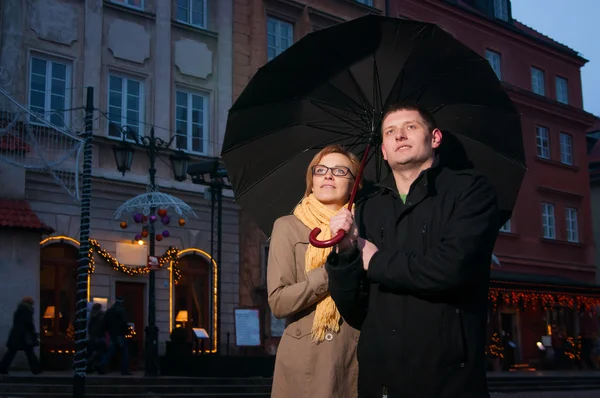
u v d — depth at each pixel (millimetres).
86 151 12469
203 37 22484
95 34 20016
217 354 16016
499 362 28609
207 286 21297
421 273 2432
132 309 19719
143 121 20828
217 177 18281
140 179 20219
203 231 21344
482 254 2473
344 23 3559
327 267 2656
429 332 2445
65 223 18500
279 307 3391
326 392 3338
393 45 3641
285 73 3779
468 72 3668
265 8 23875
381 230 2730
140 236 19031
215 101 22469
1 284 17062
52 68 19172
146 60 21078
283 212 3945
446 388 2418
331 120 3926
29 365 17172
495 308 28906
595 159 39500
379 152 3848
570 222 34219
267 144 3938
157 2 21516
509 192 3770
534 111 33312
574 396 19547
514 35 33438
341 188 3527
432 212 2607
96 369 17047
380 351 2523
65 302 18438
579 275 33875
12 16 18484
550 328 31562
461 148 3775
